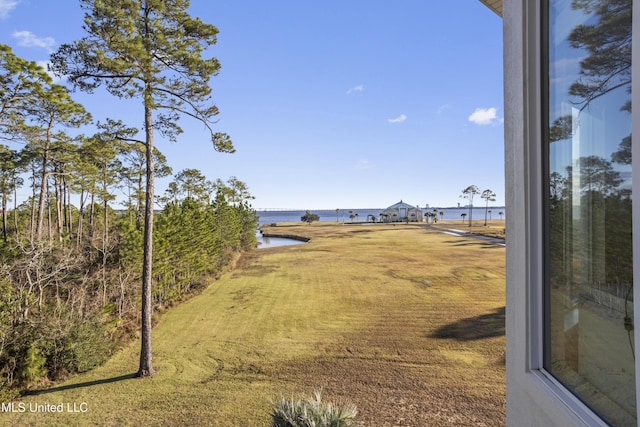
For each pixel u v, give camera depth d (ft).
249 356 35.47
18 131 46.93
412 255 98.78
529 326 5.50
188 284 63.31
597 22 4.33
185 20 32.04
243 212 126.82
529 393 5.42
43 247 36.29
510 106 6.44
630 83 3.83
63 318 33.68
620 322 3.94
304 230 215.10
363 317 46.11
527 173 5.53
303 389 28.40
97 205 93.61
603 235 4.25
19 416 25.88
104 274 41.98
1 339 29.09
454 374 29.84
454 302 50.93
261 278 73.82
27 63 38.86
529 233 5.50
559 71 5.03
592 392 4.37
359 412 24.64
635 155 3.34
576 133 4.74
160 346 38.81
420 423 23.08
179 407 26.45
